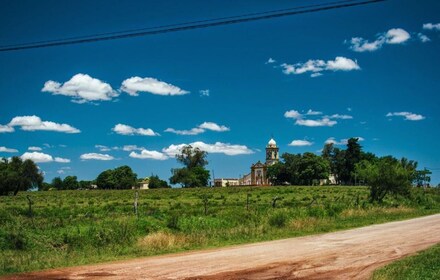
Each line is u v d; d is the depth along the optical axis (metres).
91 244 19.28
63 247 18.73
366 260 15.66
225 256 16.30
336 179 171.25
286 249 18.16
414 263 14.36
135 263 14.74
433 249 17.30
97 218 28.72
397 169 47.28
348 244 19.72
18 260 14.91
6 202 64.12
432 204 52.91
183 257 16.03
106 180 184.00
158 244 18.66
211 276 12.80
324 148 171.25
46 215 35.78
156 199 73.25
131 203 58.44
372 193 48.44
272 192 93.88
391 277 12.47
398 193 49.34
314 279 12.67
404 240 21.12
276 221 26.66
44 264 14.38
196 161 172.00
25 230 19.94
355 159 159.38
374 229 26.47
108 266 14.20
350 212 34.44
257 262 15.09
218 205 51.66
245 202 58.66
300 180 163.00
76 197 86.94
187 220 25.52
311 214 31.77
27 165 122.19
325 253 17.12
